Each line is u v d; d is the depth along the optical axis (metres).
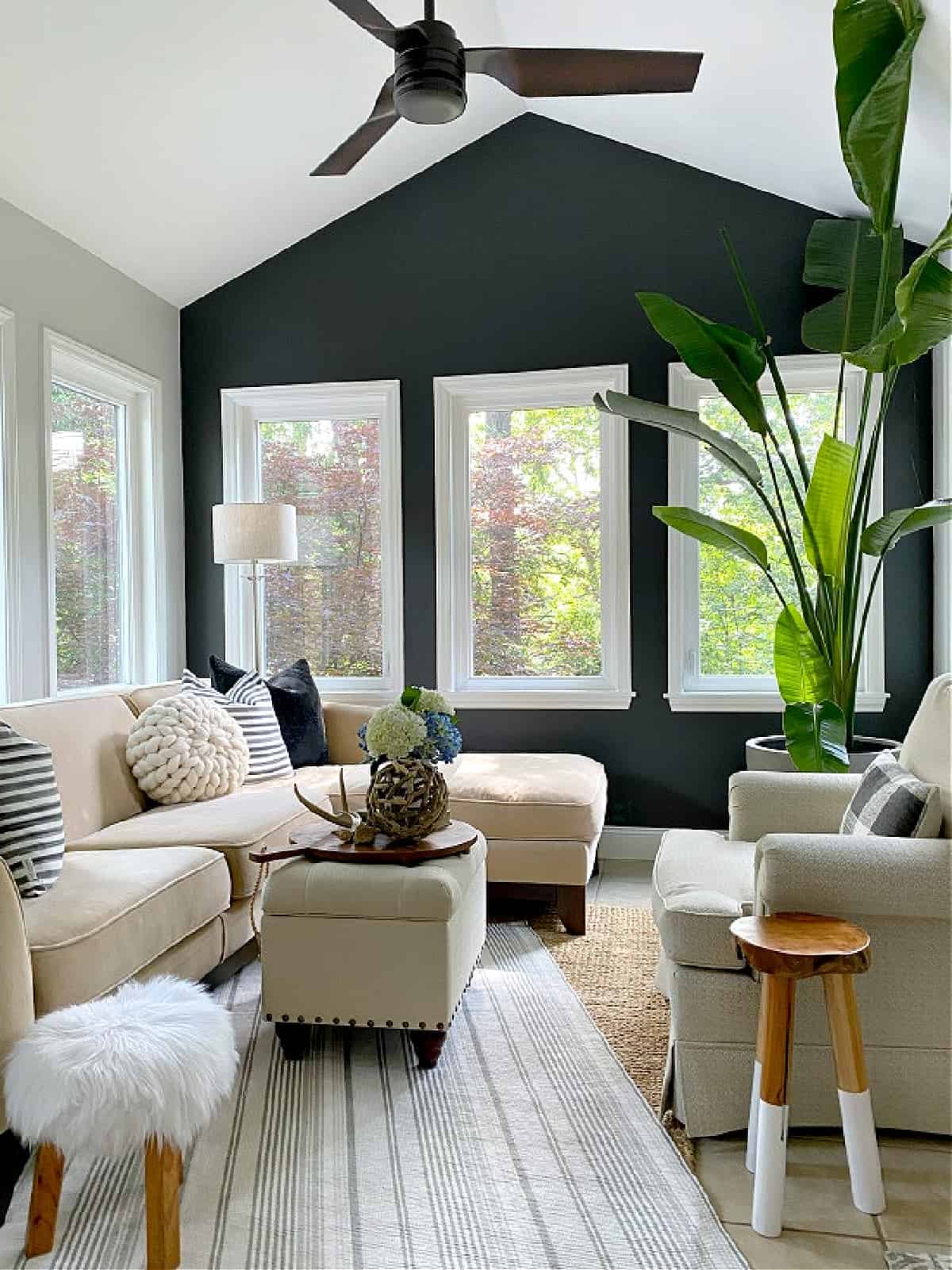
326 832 2.79
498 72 2.53
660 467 4.51
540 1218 1.82
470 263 4.67
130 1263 1.70
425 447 4.71
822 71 3.36
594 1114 2.21
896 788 2.26
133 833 2.98
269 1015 2.44
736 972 2.12
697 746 4.50
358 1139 2.10
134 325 4.44
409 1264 1.69
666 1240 1.76
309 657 4.88
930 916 1.99
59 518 3.99
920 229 4.04
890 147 2.92
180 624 4.84
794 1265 1.69
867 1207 1.84
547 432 4.69
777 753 3.84
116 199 3.86
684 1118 2.13
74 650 4.09
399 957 2.40
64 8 2.93
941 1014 2.05
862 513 3.67
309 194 4.46
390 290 4.73
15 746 2.36
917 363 4.29
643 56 2.41
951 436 4.06
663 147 4.41
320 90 3.76
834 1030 1.86
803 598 3.70
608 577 4.59
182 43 3.25
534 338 4.61
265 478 4.93
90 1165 2.01
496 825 3.54
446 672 4.70
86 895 2.28
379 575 4.84
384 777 2.65
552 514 4.69
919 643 4.32
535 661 4.72
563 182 4.59
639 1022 2.72
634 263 4.53
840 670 3.71
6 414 3.52
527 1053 2.52
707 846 2.78
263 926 2.45
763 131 3.91
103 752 3.32
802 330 4.00
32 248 3.68
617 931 3.52
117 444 4.48
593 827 3.58
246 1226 1.80
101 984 2.13
